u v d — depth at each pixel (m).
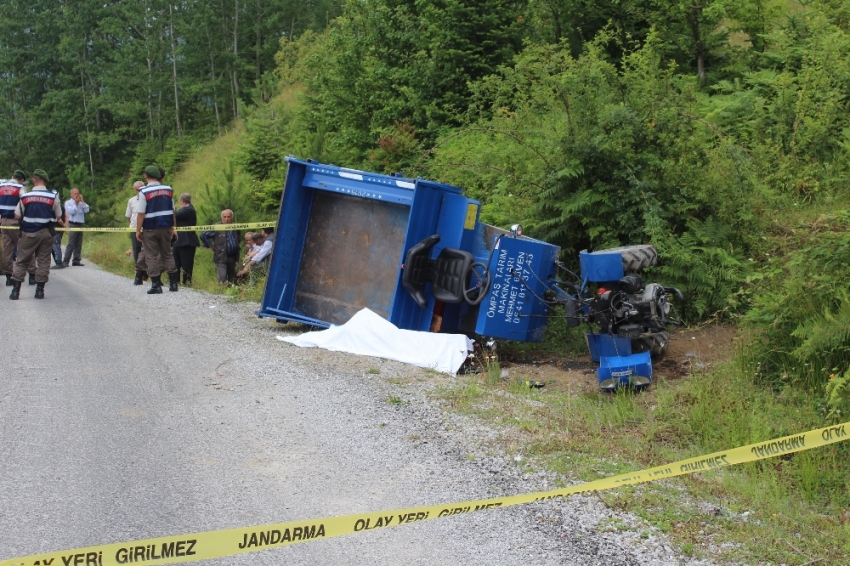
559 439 6.18
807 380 6.71
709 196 9.59
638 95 10.14
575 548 4.49
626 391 7.26
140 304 12.58
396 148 15.36
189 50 46.47
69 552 3.80
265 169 18.42
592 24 15.99
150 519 4.85
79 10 52.91
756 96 12.73
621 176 9.52
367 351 8.94
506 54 16.28
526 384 7.83
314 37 36.47
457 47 16.38
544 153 9.95
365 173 9.73
